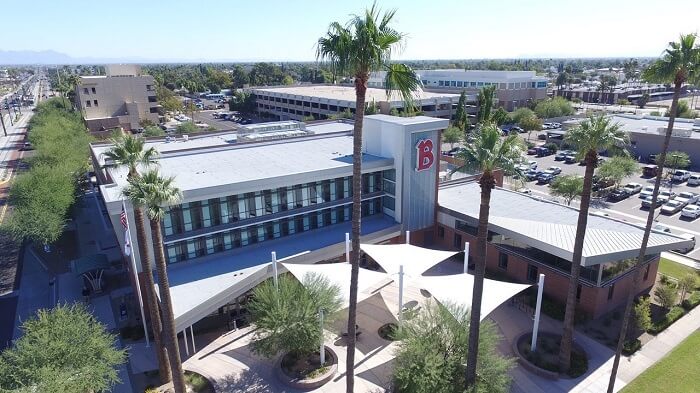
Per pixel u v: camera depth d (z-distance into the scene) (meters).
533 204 48.22
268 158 48.56
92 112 122.50
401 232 48.03
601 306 36.50
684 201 63.47
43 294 43.03
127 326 36.56
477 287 24.08
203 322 36.44
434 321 28.59
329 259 42.81
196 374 30.86
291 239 43.94
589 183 27.83
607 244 36.22
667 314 36.16
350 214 48.34
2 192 76.81
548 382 29.67
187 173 42.38
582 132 27.55
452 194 53.53
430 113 123.62
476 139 24.47
